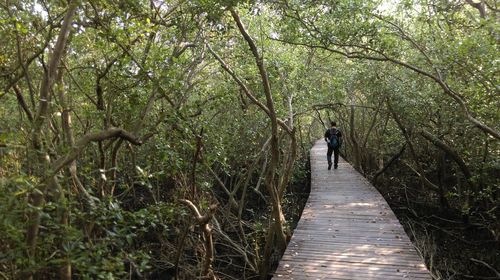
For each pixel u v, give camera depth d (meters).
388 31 8.16
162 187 8.97
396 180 15.11
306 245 6.66
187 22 5.39
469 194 10.41
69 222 3.57
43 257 3.37
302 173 15.39
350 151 20.97
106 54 4.89
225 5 5.10
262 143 12.23
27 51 4.60
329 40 7.44
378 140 15.85
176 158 5.76
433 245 8.98
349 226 7.74
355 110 19.00
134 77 4.91
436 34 8.05
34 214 3.06
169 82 4.92
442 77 7.74
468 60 6.89
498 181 9.12
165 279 7.48
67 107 4.81
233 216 10.02
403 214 12.05
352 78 12.69
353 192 11.02
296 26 7.45
